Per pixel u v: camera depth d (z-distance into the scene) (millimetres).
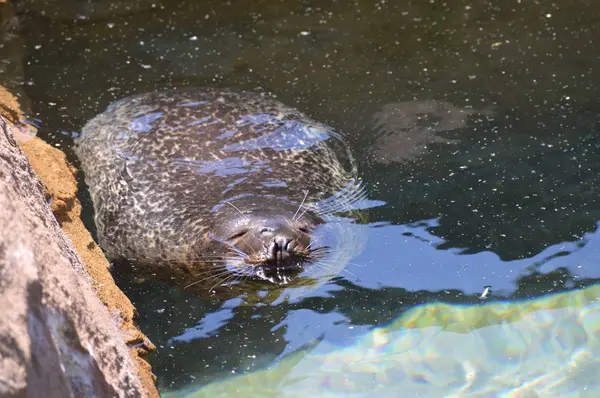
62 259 5285
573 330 6938
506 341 6855
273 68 11789
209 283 7867
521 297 7359
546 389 6270
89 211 8852
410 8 13312
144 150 9352
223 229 8086
